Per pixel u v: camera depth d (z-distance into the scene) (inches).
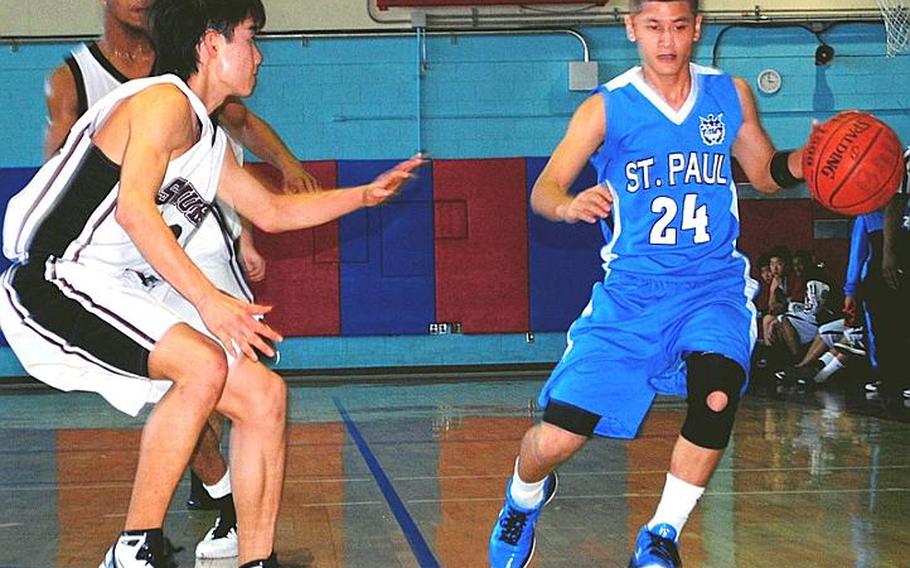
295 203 120.4
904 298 340.8
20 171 472.7
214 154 107.8
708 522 151.7
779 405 324.5
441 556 132.7
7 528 155.3
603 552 135.0
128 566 99.7
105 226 104.2
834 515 156.0
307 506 169.3
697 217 116.7
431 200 487.8
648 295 115.1
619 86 119.0
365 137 486.0
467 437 258.8
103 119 102.4
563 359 116.3
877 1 482.9
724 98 119.6
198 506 170.4
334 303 483.5
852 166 117.0
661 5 113.9
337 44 483.8
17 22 472.7
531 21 489.1
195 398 100.3
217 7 105.8
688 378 109.5
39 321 102.0
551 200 114.3
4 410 349.7
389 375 474.0
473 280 489.7
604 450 231.0
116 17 141.7
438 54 487.8
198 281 96.4
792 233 484.7
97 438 268.5
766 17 496.1
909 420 280.4
